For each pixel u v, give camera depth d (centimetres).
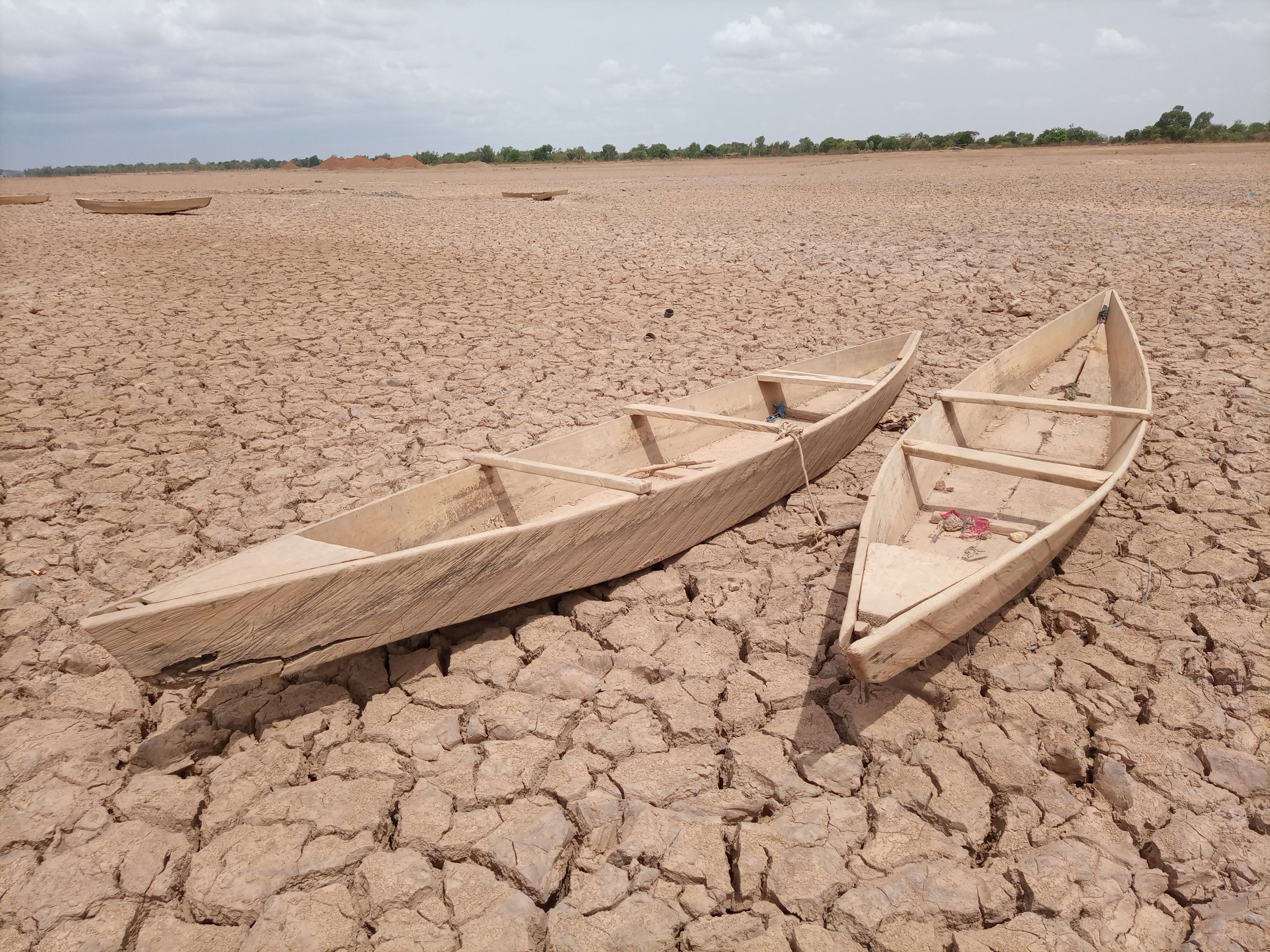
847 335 957
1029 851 283
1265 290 1042
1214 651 372
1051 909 260
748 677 374
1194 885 267
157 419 723
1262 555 445
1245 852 277
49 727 351
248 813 306
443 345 962
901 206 2170
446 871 282
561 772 323
